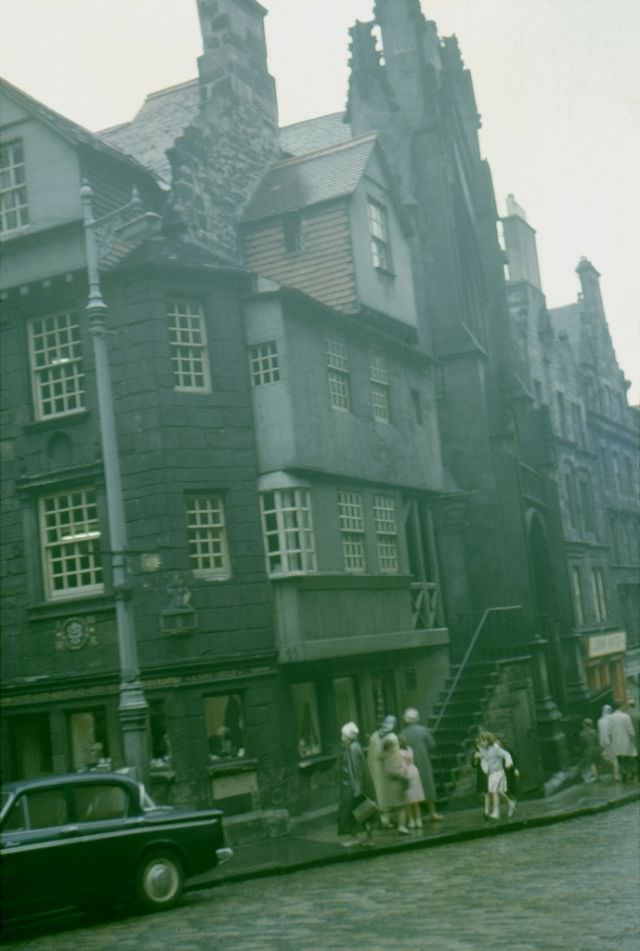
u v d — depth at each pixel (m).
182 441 21.03
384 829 19.94
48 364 21.70
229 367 21.97
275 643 21.53
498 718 26.78
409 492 27.50
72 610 21.06
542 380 46.12
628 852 15.23
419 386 28.64
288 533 21.95
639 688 51.06
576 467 47.97
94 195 21.50
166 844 13.32
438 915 11.24
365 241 25.75
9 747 21.42
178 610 20.25
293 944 10.24
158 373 20.95
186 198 23.95
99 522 21.03
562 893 12.05
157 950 10.50
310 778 21.89
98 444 21.12
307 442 22.48
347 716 24.25
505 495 31.62
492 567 31.47
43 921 13.53
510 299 45.78
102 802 13.09
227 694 20.97
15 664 21.50
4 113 21.95
